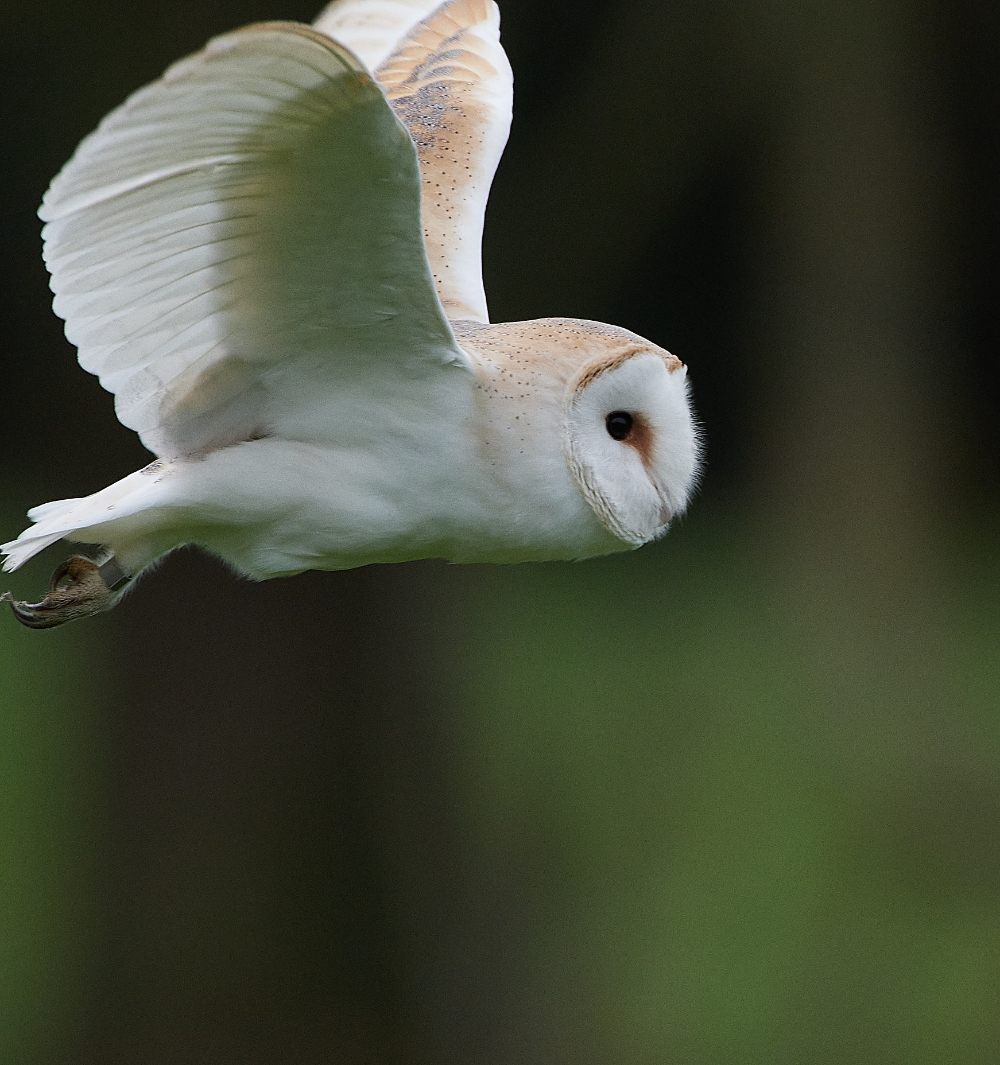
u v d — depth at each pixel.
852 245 18.50
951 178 20.09
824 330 18.83
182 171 5.25
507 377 6.22
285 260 5.61
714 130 18.03
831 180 18.30
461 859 12.38
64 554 18.83
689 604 20.11
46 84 13.83
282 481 6.10
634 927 14.74
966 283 22.19
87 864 12.97
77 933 13.67
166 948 11.91
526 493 6.27
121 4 12.44
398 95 8.21
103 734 12.24
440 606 13.44
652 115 17.28
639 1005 13.82
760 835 15.90
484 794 14.95
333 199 5.39
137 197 5.29
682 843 15.81
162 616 12.04
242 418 6.14
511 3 16.30
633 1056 13.41
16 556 5.85
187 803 11.98
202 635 12.05
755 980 14.14
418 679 12.45
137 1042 11.79
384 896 12.14
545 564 20.97
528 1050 12.47
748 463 21.53
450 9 8.52
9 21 12.90
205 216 5.42
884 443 18.86
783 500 19.48
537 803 16.34
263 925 11.96
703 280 21.02
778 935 14.62
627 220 17.84
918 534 18.95
